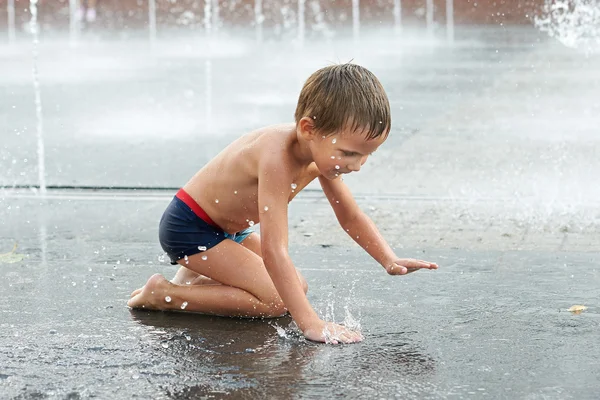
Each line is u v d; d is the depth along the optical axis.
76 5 34.38
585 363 4.13
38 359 4.26
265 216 4.62
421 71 19.00
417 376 4.00
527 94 15.13
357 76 4.44
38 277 5.77
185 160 10.26
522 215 7.39
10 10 34.50
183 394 3.83
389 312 4.96
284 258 4.59
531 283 5.48
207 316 4.95
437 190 8.45
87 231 7.09
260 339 4.54
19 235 6.96
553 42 23.53
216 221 4.97
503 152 10.29
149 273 5.88
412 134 11.72
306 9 33.59
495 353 4.28
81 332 4.66
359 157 4.51
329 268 5.92
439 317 4.86
